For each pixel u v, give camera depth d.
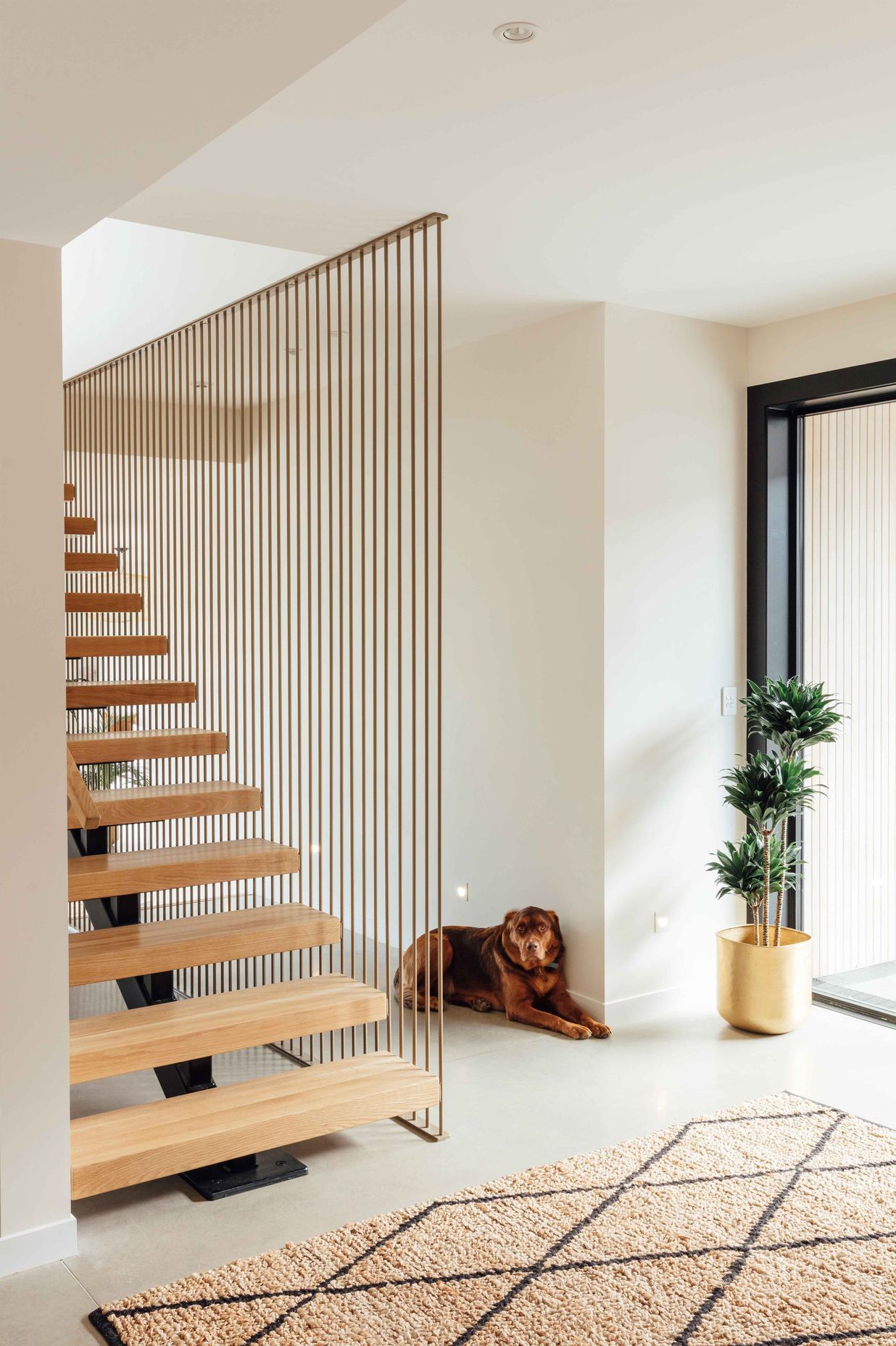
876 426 4.38
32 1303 2.47
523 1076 3.80
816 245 3.53
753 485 4.63
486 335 4.67
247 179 2.95
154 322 4.89
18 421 2.57
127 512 5.62
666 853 4.43
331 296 4.13
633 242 3.48
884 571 4.31
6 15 1.50
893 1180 3.00
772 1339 2.30
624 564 4.25
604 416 4.17
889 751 4.31
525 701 4.55
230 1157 2.89
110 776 5.21
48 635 2.62
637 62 2.33
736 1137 3.28
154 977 3.53
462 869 4.91
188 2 1.48
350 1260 2.61
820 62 2.34
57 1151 2.65
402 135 2.67
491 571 4.71
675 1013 4.47
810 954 4.28
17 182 2.15
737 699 4.67
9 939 2.58
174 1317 2.38
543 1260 2.60
